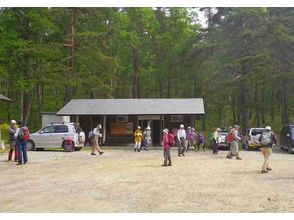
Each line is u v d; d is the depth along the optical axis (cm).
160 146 3834
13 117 5834
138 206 1062
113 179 1543
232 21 4731
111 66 4547
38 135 3064
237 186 1379
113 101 4156
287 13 4678
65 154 2731
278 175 1672
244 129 4541
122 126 3997
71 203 1102
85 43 4534
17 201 1130
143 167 1952
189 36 5734
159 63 5988
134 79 5969
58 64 4316
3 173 1716
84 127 4012
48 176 1625
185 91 6831
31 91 4644
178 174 1692
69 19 4828
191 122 3944
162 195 1212
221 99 5556
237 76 4447
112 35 4728
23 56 4297
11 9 4303
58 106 5825
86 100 4197
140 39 5762
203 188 1336
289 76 4322
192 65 4947
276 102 5722
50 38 4734
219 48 4653
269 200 1135
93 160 2302
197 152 3091
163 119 3962
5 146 3216
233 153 2453
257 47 4503
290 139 3048
